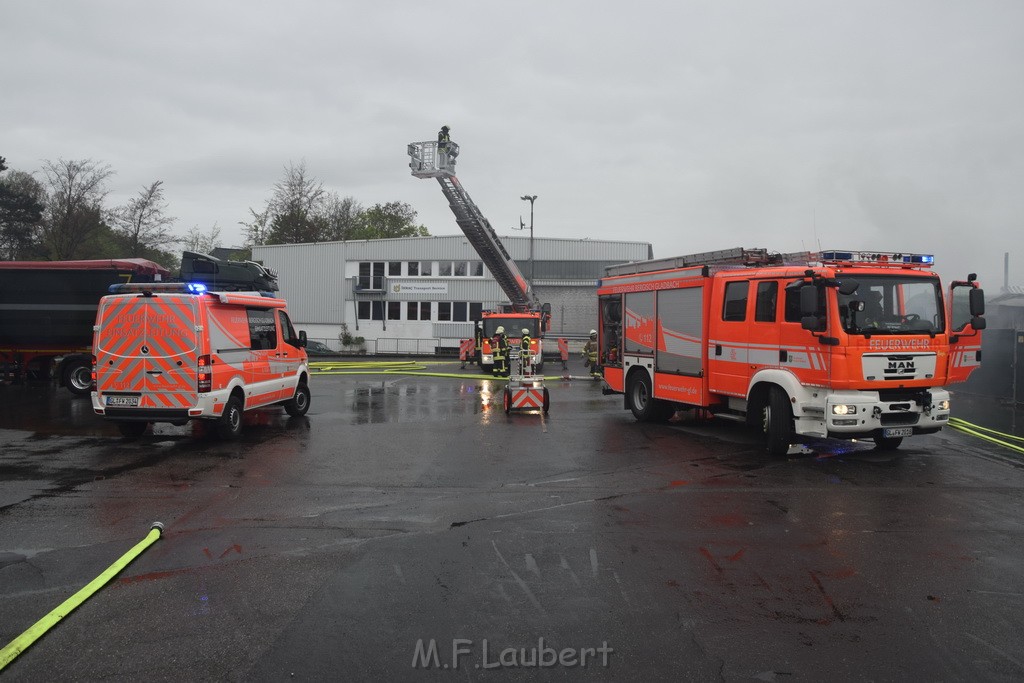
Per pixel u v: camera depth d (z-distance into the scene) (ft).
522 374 46.91
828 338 27.78
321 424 40.75
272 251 158.10
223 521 20.35
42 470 27.55
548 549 17.78
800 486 24.71
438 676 11.41
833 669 11.64
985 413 44.83
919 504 22.18
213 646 12.47
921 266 30.91
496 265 88.63
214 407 33.55
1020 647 12.44
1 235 134.31
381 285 152.56
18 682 11.23
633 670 11.60
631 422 41.34
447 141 74.13
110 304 33.42
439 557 17.17
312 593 14.90
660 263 39.70
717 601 14.47
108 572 15.93
